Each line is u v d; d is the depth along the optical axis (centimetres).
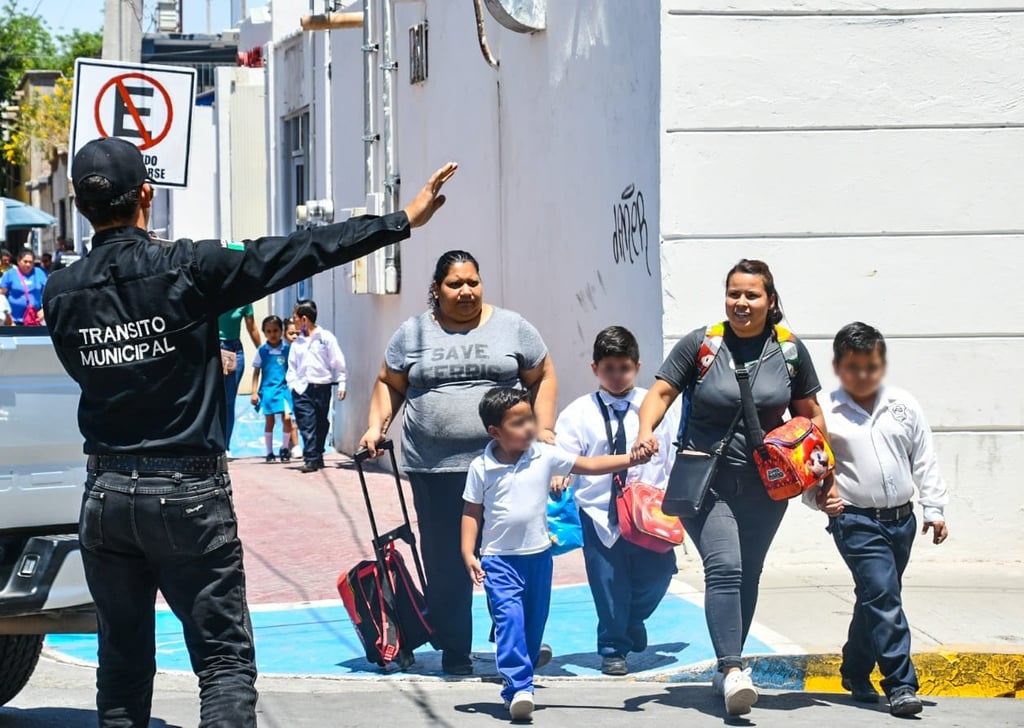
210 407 536
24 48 7512
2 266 2905
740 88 1077
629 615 839
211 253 530
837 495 736
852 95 1083
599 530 823
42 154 6047
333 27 1817
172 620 1001
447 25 1653
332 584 1110
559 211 1338
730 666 716
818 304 1084
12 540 657
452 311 820
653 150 1094
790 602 970
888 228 1088
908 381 1091
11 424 652
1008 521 1099
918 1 1081
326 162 2117
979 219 1090
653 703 772
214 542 535
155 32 3622
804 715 750
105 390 533
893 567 746
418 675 838
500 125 1500
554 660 866
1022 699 821
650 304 1104
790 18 1077
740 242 1080
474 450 806
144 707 567
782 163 1081
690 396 748
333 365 1841
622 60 1167
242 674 540
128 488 527
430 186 542
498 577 740
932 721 739
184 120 1100
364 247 534
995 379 1094
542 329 1396
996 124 1089
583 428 827
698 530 743
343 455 2048
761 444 717
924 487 750
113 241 544
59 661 904
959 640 871
